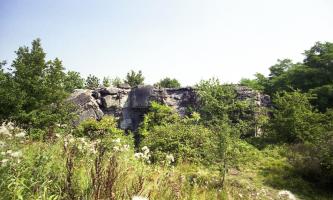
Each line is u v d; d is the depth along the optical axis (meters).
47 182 3.94
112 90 22.77
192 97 21.62
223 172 11.60
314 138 17.39
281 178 13.93
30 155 4.84
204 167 13.16
